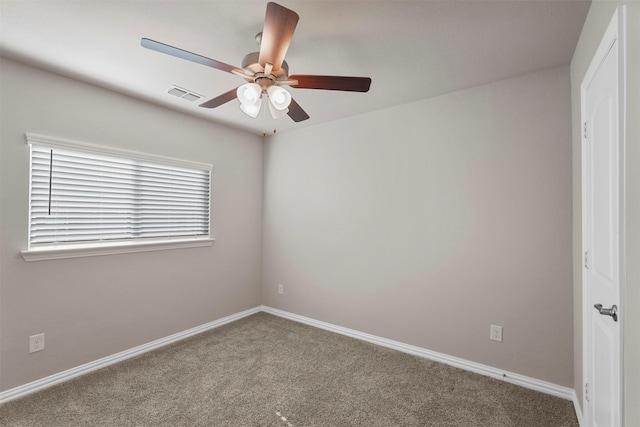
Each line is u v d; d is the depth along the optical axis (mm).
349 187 3195
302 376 2357
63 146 2266
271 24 1299
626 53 1020
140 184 2777
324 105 2877
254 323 3512
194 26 1708
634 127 958
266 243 3930
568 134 2088
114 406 1972
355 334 3133
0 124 2010
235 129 3609
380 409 1963
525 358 2244
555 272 2135
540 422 1838
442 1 1491
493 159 2381
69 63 2098
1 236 2021
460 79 2338
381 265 2971
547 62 2074
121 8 1550
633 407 974
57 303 2260
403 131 2842
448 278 2586
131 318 2682
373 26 1692
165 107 2904
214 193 3381
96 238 2494
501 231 2346
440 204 2629
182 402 2020
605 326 1349
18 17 1608
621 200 1061
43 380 2176
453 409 1963
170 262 2980
